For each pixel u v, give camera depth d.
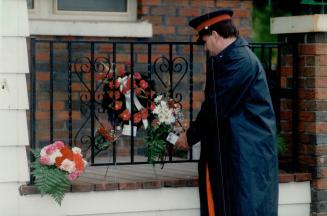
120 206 6.90
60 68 8.60
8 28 6.61
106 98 7.23
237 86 6.35
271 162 6.46
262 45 7.52
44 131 8.56
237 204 6.39
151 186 6.95
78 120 8.67
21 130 6.69
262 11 12.36
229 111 6.43
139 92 7.10
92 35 8.63
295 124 7.60
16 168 6.70
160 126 6.99
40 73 8.52
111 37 8.73
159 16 8.94
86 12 8.90
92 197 6.82
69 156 6.57
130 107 7.13
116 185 6.86
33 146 6.88
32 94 6.83
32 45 6.78
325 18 7.34
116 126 7.34
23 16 6.64
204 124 6.62
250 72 6.37
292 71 7.61
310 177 7.45
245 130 6.41
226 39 6.46
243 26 9.27
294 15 8.07
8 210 6.69
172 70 7.31
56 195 6.51
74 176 6.57
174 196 7.04
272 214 6.47
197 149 8.02
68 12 8.84
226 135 6.47
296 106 7.58
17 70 6.66
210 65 6.49
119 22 8.84
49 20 8.66
